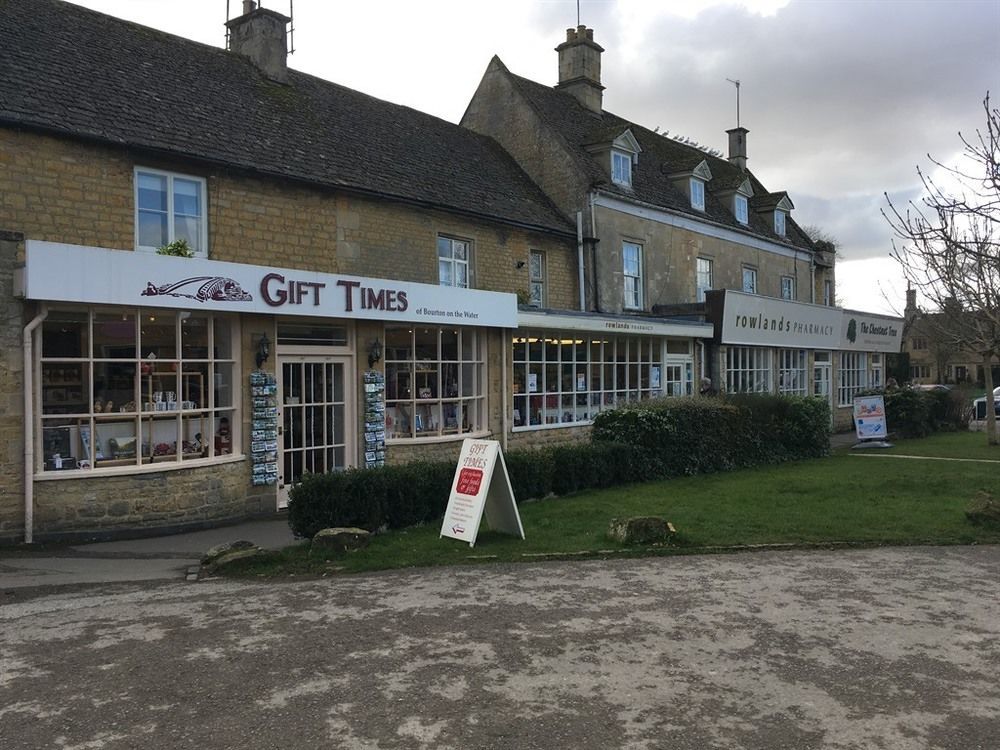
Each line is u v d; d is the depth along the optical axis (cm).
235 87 1230
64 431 834
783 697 410
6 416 785
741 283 2331
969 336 1705
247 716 384
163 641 493
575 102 2138
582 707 396
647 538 773
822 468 1428
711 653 474
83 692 413
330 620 535
